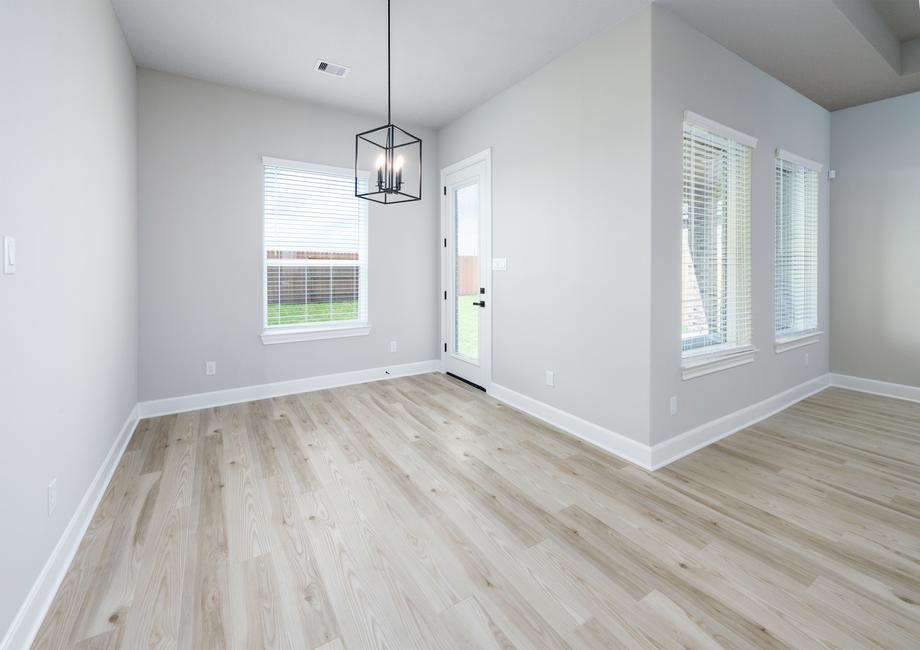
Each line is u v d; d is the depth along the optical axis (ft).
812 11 8.33
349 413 11.53
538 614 4.73
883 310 13.23
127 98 9.68
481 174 13.23
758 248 10.96
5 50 4.12
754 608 4.82
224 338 12.18
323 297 13.89
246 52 10.12
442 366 16.15
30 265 4.65
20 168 4.44
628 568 5.49
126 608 4.75
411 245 15.60
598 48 9.16
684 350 9.43
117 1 8.20
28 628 4.33
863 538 6.16
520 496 7.29
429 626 4.56
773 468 8.41
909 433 10.19
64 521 5.50
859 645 4.32
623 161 8.66
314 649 4.26
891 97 12.64
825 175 13.82
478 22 8.80
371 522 6.48
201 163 11.64
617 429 9.00
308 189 13.42
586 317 9.64
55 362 5.31
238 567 5.44
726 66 9.69
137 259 10.78
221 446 9.29
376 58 10.37
